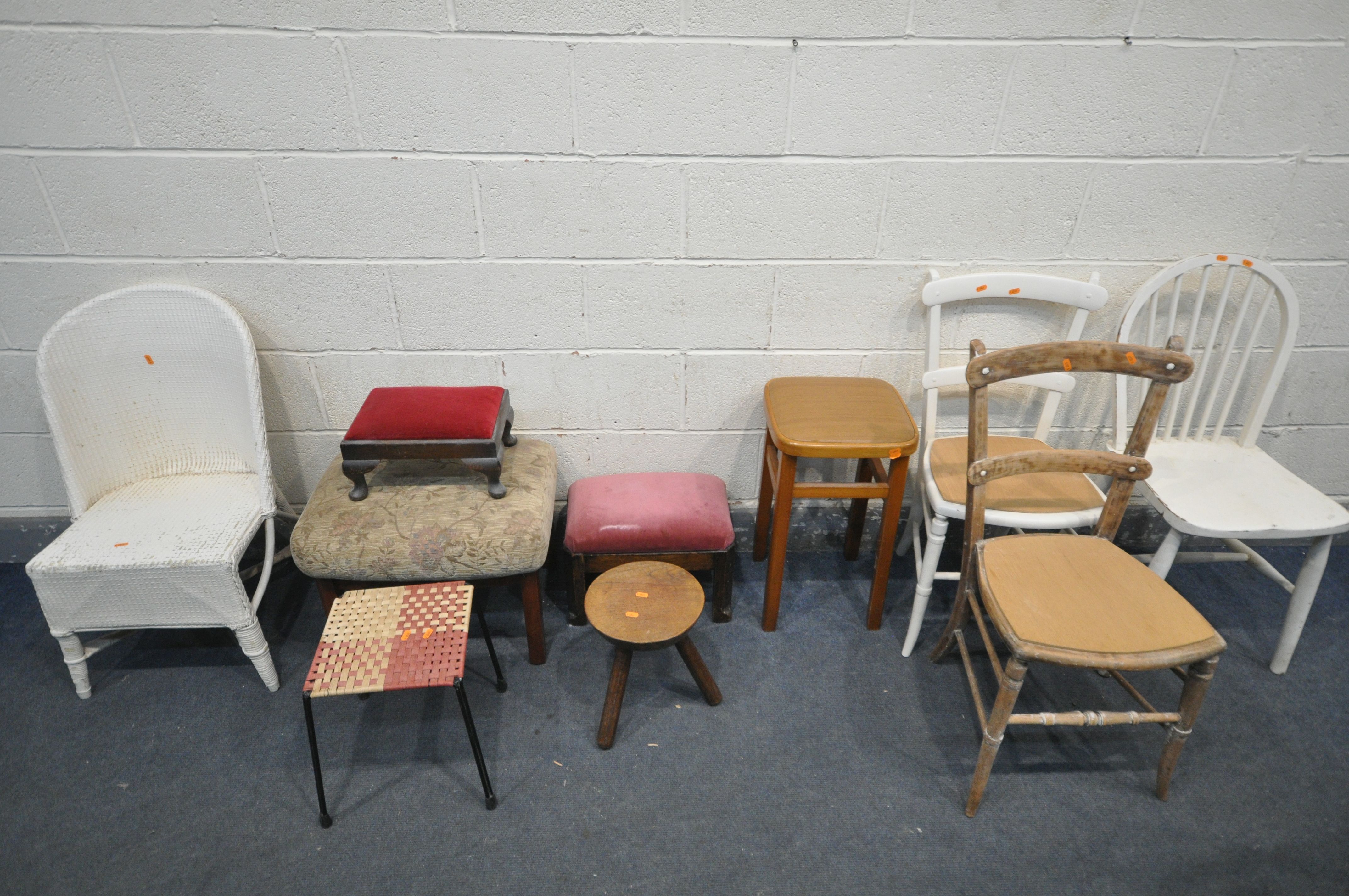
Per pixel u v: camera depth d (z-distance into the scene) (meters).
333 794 1.61
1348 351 2.01
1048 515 1.70
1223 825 1.54
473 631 2.05
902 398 1.99
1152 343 2.01
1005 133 1.72
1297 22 1.59
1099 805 1.58
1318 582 1.75
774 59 1.63
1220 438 1.97
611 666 1.93
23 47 1.54
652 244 1.85
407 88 1.63
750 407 2.12
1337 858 1.47
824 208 1.81
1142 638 1.38
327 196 1.75
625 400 2.09
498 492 1.80
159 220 1.76
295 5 1.53
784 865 1.47
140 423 1.87
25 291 1.82
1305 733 1.73
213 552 1.66
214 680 1.89
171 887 1.43
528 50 1.60
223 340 1.80
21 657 1.95
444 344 1.97
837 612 2.12
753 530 2.33
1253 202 1.81
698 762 1.68
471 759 1.69
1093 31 1.61
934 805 1.59
